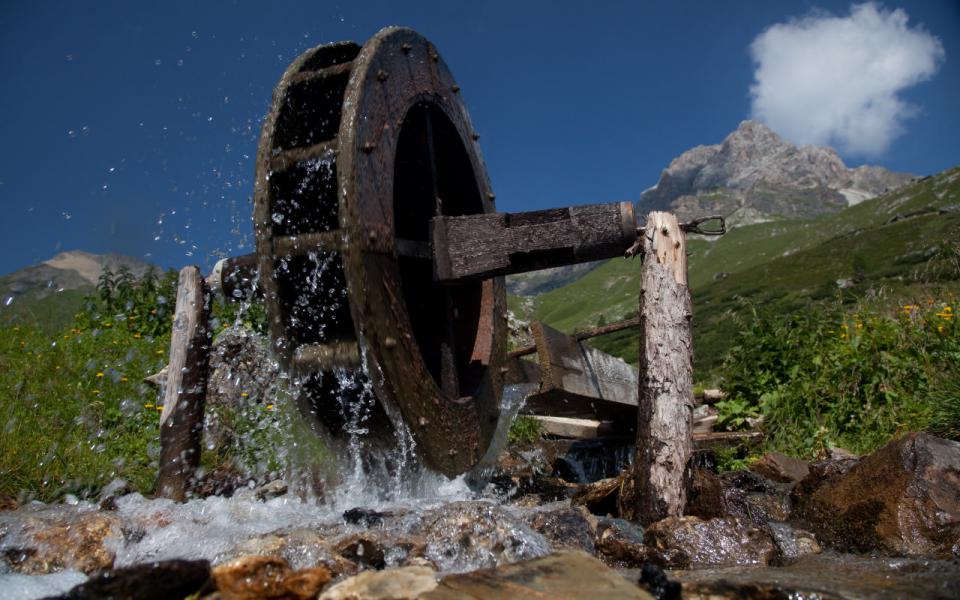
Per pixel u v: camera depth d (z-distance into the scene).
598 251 4.45
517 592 2.21
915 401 5.97
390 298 4.17
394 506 3.87
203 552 3.01
